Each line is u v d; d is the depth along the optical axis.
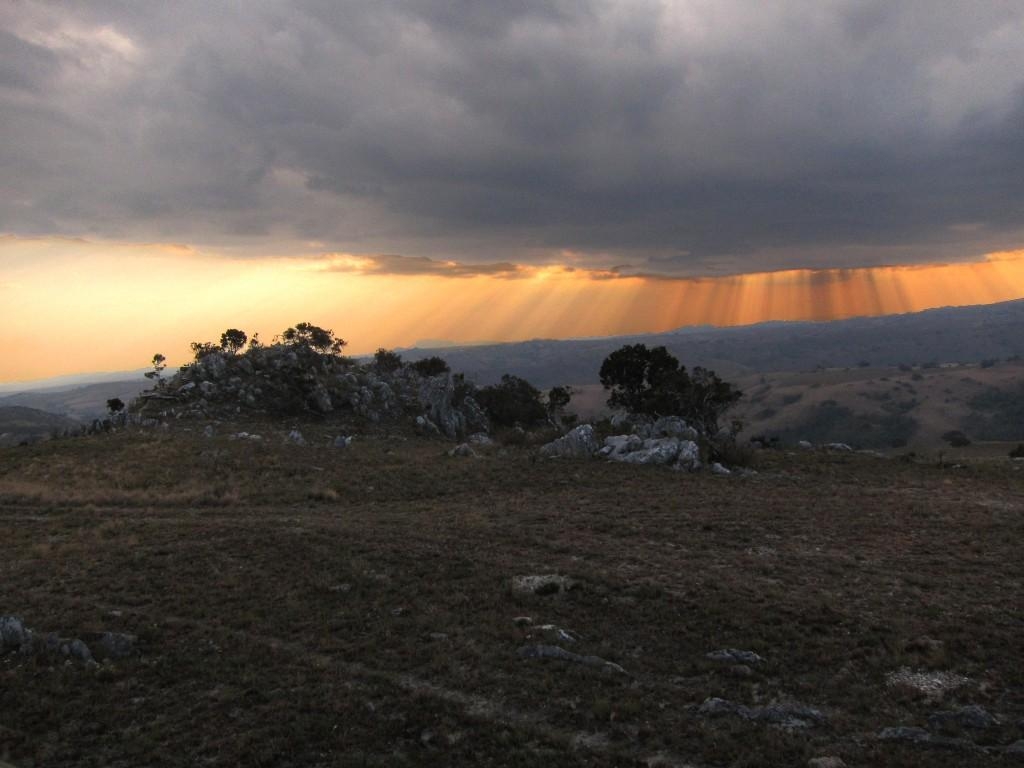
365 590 24.50
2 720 15.79
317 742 14.60
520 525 34.88
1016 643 18.28
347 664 18.55
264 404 106.50
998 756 13.11
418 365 153.62
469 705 16.06
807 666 17.64
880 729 14.45
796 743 13.82
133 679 17.91
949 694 15.81
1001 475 51.09
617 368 93.25
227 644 19.98
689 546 30.06
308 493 45.97
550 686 16.86
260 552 29.75
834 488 45.53
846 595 22.88
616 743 14.27
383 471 54.69
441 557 28.39
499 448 69.56
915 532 31.88
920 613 20.89
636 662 18.34
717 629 20.22
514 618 21.48
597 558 28.09
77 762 14.26
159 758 14.22
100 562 28.61
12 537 34.25
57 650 19.25
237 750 14.30
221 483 50.66
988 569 25.53
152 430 83.81
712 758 13.53
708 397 86.69
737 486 46.53
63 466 57.31
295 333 147.38
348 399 110.94
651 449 56.22
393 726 15.07
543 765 13.39
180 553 29.70
